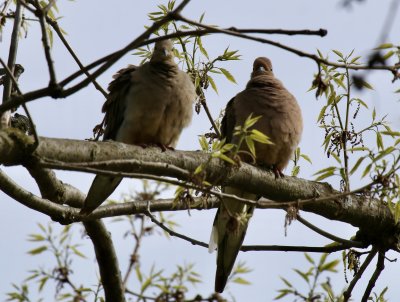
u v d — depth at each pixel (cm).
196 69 1204
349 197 1074
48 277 1095
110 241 1128
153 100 1095
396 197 986
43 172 1008
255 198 1199
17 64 1134
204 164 836
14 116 1123
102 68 730
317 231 1116
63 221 1059
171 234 1102
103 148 873
